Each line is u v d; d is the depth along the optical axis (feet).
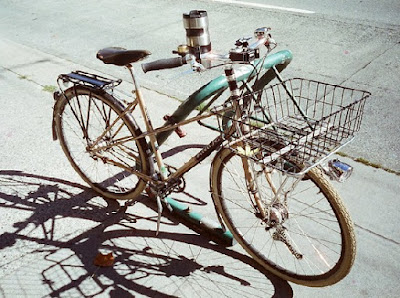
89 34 23.80
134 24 24.66
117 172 12.14
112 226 10.23
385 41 18.97
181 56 7.66
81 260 9.34
